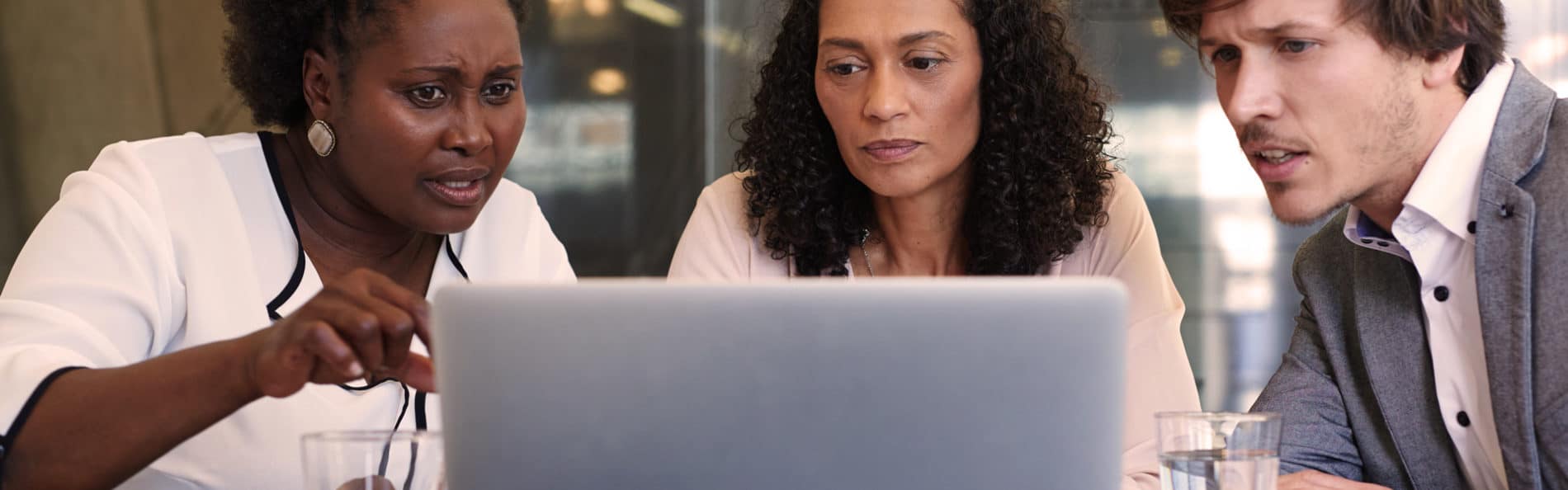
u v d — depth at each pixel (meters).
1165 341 1.67
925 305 0.85
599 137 4.46
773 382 0.85
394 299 1.01
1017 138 1.74
